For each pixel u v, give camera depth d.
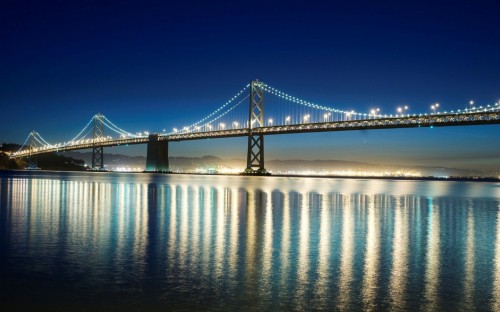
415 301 11.05
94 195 42.19
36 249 15.97
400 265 14.20
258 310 10.48
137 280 12.39
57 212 27.03
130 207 30.73
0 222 22.58
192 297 11.20
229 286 11.99
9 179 81.81
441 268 13.88
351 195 50.09
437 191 66.88
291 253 15.67
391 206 35.25
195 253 15.52
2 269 13.33
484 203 40.28
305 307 10.66
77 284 12.02
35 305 10.62
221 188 62.28
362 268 13.80
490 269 13.80
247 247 16.59
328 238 18.73
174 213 27.28
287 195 47.69
